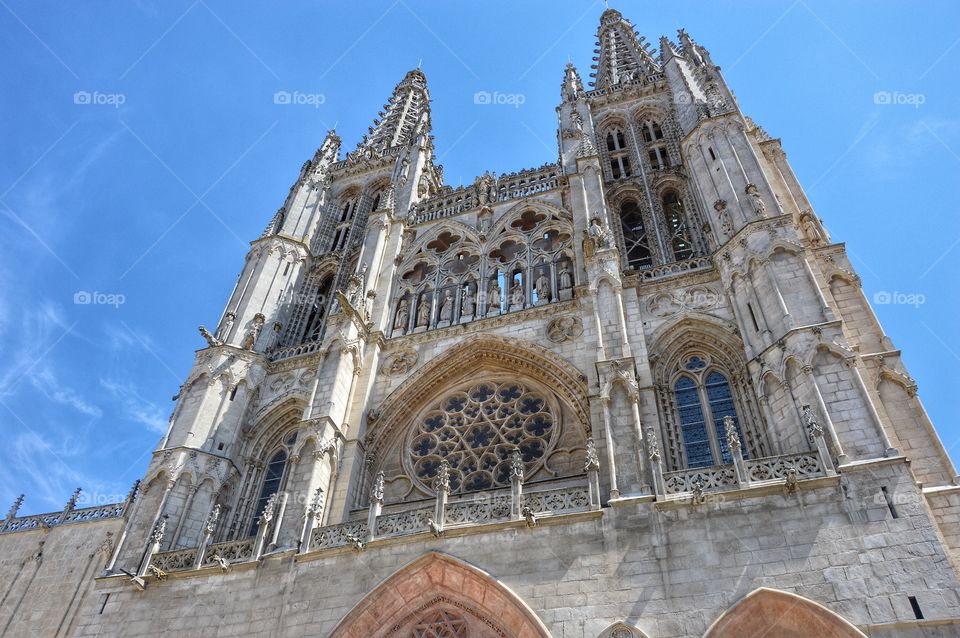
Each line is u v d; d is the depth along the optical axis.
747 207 38.41
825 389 28.56
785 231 35.28
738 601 23.30
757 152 44.31
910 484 24.55
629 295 38.12
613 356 33.56
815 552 23.88
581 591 25.20
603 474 29.36
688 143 45.94
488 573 26.58
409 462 37.25
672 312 37.09
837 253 36.97
